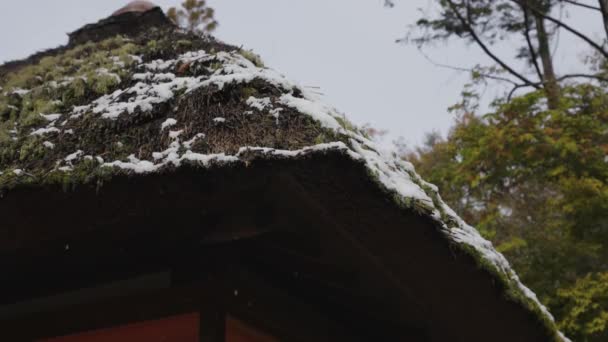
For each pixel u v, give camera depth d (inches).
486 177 448.5
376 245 109.6
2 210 99.8
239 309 118.7
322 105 106.4
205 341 112.7
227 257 118.0
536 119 440.1
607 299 385.1
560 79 489.1
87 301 127.5
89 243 111.5
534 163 433.7
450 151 477.1
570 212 426.9
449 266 112.2
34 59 181.9
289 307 131.0
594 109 453.1
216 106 101.4
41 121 119.0
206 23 334.6
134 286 127.0
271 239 118.5
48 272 124.4
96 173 95.0
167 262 121.6
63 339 125.3
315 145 90.3
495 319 123.9
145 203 98.2
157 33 161.3
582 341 385.4
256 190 102.4
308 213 105.6
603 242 418.9
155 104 105.7
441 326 133.8
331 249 117.8
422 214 100.5
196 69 117.1
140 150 98.7
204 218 109.7
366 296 134.3
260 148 90.3
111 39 160.7
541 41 542.6
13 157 108.0
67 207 99.4
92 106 117.0
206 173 92.7
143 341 118.6
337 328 142.2
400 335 145.4
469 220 456.1
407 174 117.0
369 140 111.6
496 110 460.8
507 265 124.5
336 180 94.7
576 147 424.2
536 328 123.0
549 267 421.4
